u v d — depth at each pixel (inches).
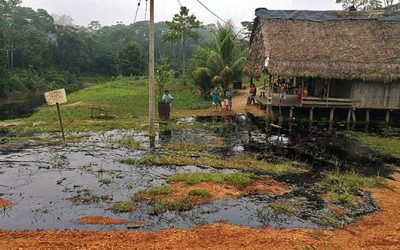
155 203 387.5
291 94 1010.1
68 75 2920.8
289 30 901.2
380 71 829.2
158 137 691.4
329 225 356.5
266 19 927.7
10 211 365.7
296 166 544.1
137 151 590.2
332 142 703.7
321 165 559.5
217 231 330.6
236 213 374.9
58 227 335.9
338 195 428.1
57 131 728.3
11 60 2466.8
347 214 383.6
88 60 3326.8
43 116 887.7
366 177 506.6
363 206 406.0
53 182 444.8
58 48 3117.6
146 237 317.1
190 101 1142.3
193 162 531.8
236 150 621.0
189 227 339.3
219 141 676.1
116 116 892.0
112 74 3435.0
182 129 767.1
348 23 922.1
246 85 1622.8
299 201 410.3
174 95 1263.5
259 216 370.0
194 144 647.1
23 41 2618.1
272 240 318.7
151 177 468.1
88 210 370.0
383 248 313.9
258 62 940.0
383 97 882.1
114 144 626.8
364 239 329.1
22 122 824.3
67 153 570.9
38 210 368.5
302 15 935.0
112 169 496.1
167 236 319.6
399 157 616.4
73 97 1248.8
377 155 624.1
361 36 891.4
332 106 869.2
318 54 852.0
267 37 882.1
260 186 449.4
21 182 443.2
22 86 2183.8
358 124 877.8
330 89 936.9
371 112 943.0
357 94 882.8
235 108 1027.9
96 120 842.2
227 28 1244.5
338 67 832.3
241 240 316.5
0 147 600.7
